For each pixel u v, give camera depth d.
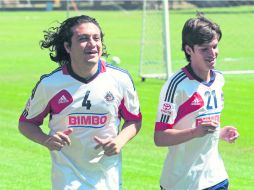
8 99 26.25
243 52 43.84
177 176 9.45
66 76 8.77
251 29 55.69
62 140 8.51
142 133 20.08
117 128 8.98
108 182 8.94
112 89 8.80
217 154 9.58
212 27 9.15
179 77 9.22
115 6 101.62
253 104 25.25
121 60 39.88
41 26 72.00
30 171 16.22
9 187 14.91
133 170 16.27
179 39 49.16
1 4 111.44
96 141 8.56
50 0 101.69
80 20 8.73
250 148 18.42
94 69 8.79
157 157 17.47
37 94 8.88
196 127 8.97
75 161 8.91
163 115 9.22
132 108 9.00
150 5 41.03
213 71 9.52
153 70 34.69
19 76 33.12
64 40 8.86
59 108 8.80
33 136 9.01
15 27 71.25
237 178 15.66
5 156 17.58
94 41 8.66
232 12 67.75
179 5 85.75
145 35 39.75
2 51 46.28
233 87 29.27
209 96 9.30
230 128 9.63
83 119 8.78
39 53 44.28
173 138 9.09
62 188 8.87
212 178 9.45
